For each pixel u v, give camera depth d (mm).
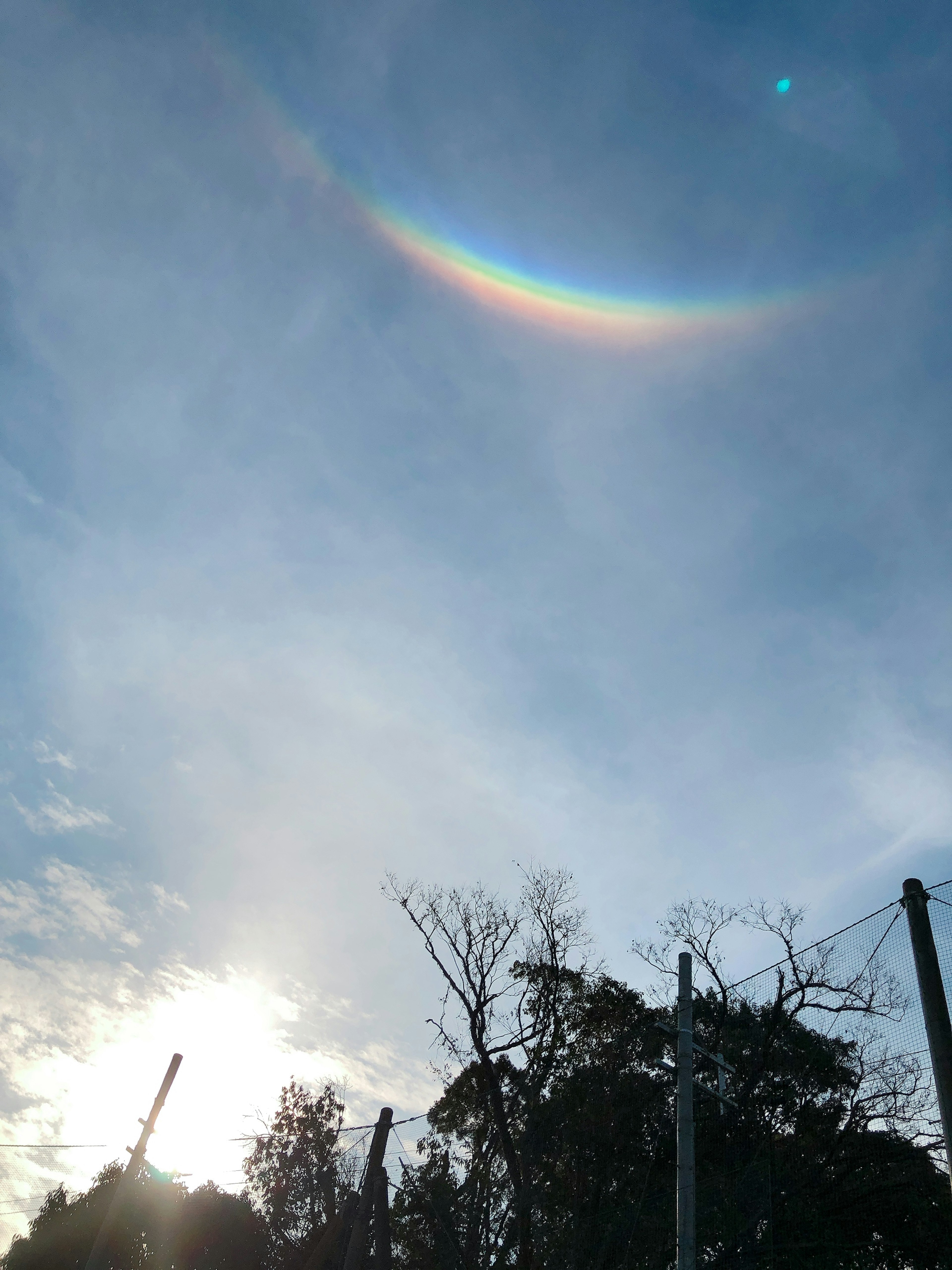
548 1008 26641
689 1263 13719
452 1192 25484
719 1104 21578
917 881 10367
